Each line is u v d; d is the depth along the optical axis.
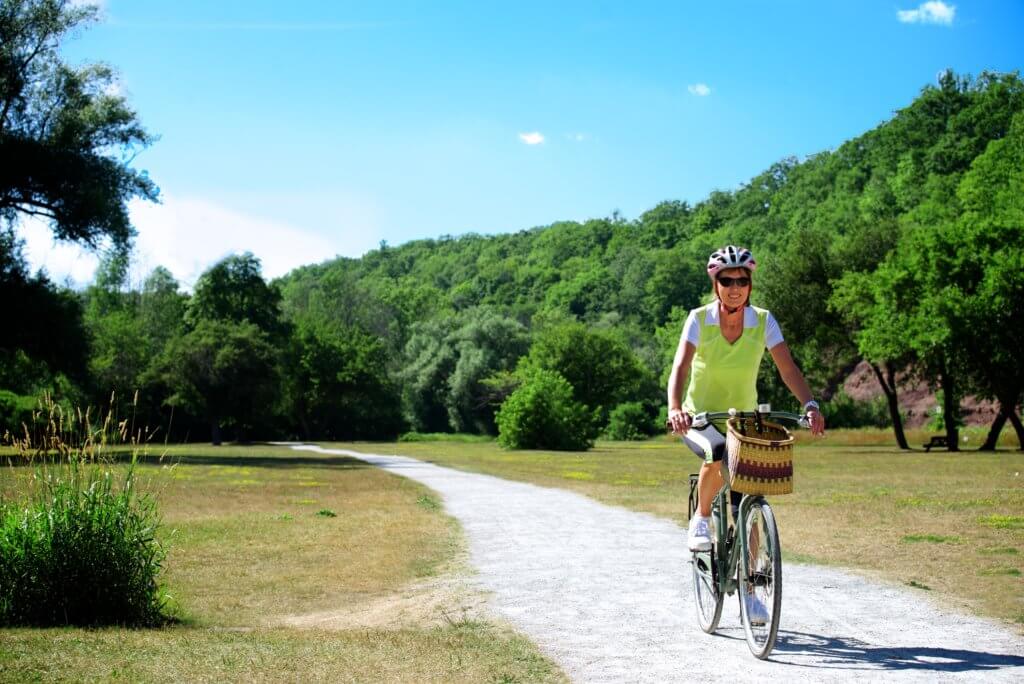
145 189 40.44
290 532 12.81
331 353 89.19
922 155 97.88
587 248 184.00
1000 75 99.88
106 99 40.16
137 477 8.02
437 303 161.38
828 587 7.61
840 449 49.22
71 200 38.06
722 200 178.38
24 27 37.44
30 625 6.84
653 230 174.75
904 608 6.69
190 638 5.93
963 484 20.59
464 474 27.09
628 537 11.60
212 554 10.68
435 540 11.59
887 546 10.22
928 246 43.34
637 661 5.11
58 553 7.09
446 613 6.86
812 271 55.66
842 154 133.00
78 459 7.68
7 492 7.72
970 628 5.97
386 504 17.28
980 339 41.69
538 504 16.59
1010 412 43.44
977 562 8.97
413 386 97.31
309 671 4.86
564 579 8.33
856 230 57.50
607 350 83.62
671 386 5.71
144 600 7.27
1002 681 4.59
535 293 169.38
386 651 5.38
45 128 39.34
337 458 41.84
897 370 49.28
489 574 8.74
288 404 86.56
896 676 4.71
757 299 56.75
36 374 42.84
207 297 83.25
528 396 52.69
